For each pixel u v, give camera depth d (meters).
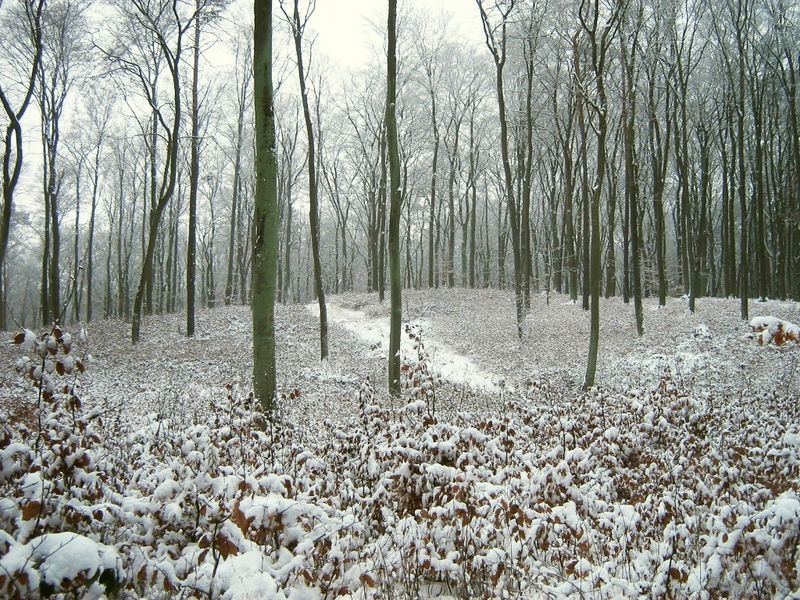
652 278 37.88
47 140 27.48
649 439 7.69
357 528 4.80
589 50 21.42
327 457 6.66
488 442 6.30
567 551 4.74
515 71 30.41
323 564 4.12
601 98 15.05
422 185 42.97
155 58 23.44
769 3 24.78
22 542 3.44
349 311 30.94
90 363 19.70
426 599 4.28
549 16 22.41
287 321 27.31
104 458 5.46
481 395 13.74
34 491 3.72
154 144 26.14
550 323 24.19
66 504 3.73
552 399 10.34
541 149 35.38
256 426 7.30
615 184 29.00
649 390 9.81
